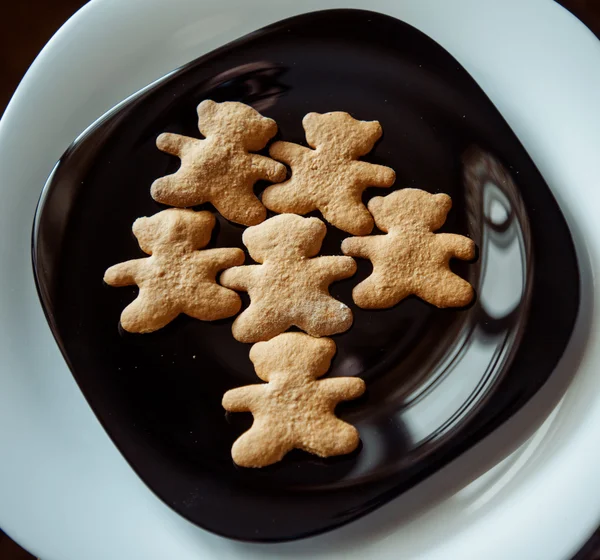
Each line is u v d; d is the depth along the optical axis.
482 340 0.34
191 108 0.37
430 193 0.36
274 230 0.35
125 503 0.33
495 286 0.35
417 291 0.34
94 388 0.33
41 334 0.35
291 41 0.38
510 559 0.32
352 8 0.39
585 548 0.40
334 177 0.36
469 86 0.37
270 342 0.34
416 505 0.33
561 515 0.32
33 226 0.35
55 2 0.45
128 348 0.34
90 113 0.38
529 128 0.37
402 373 0.34
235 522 0.31
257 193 0.36
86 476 0.34
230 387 0.34
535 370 0.33
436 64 0.37
